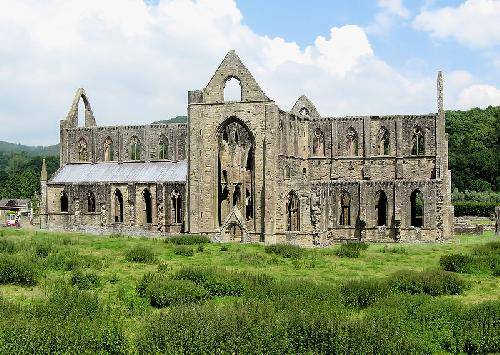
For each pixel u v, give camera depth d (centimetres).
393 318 2998
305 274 4738
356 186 8925
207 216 8606
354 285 3812
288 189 8256
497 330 2833
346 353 2533
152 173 10056
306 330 2717
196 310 3045
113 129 10800
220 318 2875
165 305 3531
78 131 11131
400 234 8650
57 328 2700
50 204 10538
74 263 4862
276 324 2783
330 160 9862
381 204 9425
